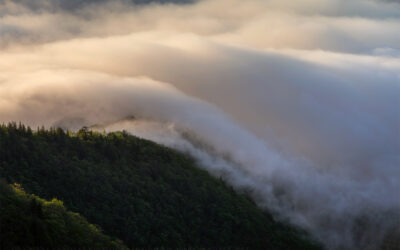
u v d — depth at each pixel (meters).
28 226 140.12
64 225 154.75
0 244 132.38
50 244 141.38
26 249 135.50
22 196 157.00
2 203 143.50
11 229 136.75
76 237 155.62
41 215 146.75
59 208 164.50
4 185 155.00
